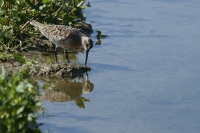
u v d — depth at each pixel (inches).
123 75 596.7
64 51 673.6
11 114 390.9
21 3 675.4
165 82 578.9
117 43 709.3
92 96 537.6
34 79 573.3
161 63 637.3
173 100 532.1
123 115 494.3
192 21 805.9
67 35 629.6
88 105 514.9
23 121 398.3
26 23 673.0
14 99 394.3
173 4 894.4
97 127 467.2
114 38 730.2
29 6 685.9
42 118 479.2
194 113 503.2
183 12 850.1
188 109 512.1
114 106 513.7
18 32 667.4
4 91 395.9
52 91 546.9
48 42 682.8
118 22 801.6
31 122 427.8
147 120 486.0
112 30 764.6
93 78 585.9
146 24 792.3
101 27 778.2
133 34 748.0
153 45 701.3
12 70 571.8
